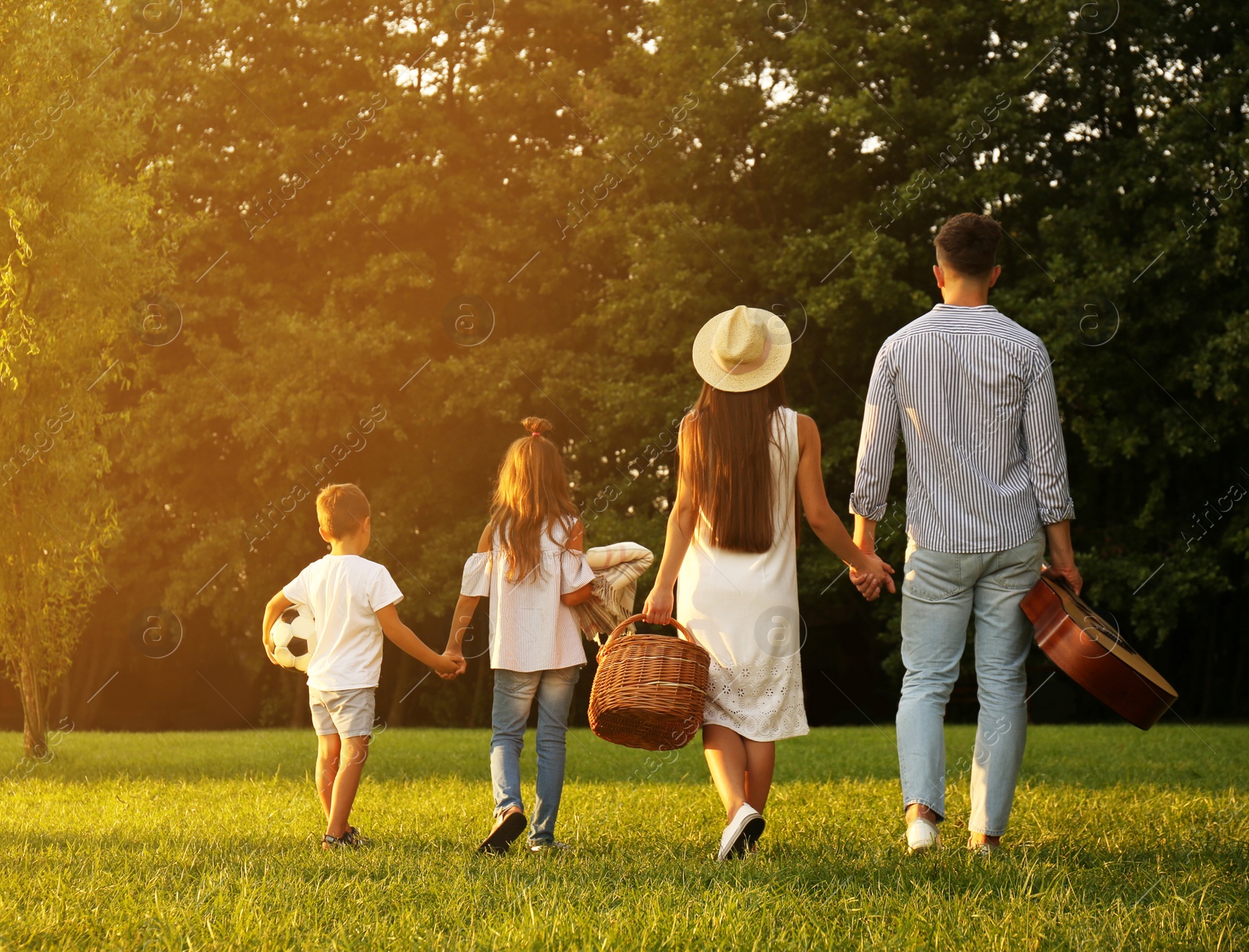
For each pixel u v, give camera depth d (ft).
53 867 10.43
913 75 50.72
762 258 52.13
